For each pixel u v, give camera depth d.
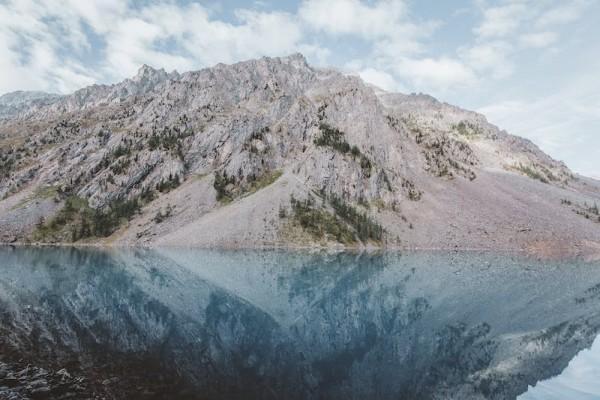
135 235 182.00
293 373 26.50
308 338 35.91
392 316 46.88
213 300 54.41
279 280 78.56
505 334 38.41
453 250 190.00
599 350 33.06
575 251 194.75
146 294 57.88
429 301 57.84
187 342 33.00
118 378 24.64
